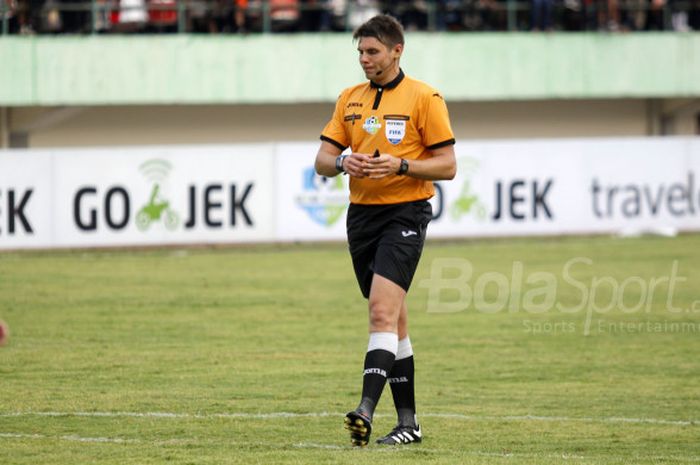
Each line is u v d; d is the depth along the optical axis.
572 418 27.00
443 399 29.38
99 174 62.03
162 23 82.06
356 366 34.12
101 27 81.88
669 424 26.36
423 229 22.59
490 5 85.75
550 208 68.00
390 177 22.11
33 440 23.64
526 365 34.53
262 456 21.72
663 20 88.56
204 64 82.19
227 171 63.66
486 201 67.00
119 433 24.55
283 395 29.52
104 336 39.38
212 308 45.88
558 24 88.19
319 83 83.62
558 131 92.38
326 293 50.00
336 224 65.06
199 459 21.52
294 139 88.12
